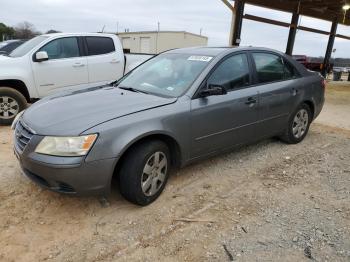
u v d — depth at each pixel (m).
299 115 5.32
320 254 2.72
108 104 3.40
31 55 6.59
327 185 3.97
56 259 2.62
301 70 5.30
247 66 4.38
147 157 3.23
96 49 7.46
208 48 4.48
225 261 2.62
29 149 3.01
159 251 2.73
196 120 3.65
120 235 2.93
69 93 3.95
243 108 4.16
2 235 2.88
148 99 3.56
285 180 4.08
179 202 3.49
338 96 12.75
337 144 5.59
